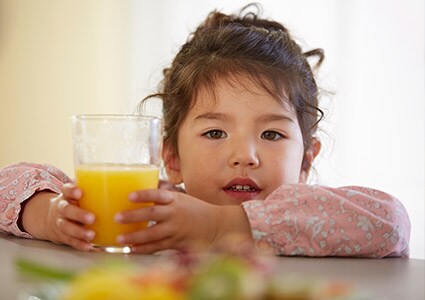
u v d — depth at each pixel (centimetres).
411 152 305
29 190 122
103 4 367
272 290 44
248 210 107
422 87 304
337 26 316
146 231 100
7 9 385
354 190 117
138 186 101
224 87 151
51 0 377
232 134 149
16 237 123
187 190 155
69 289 48
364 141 310
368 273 92
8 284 78
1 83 387
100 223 101
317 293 44
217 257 46
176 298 44
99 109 367
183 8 351
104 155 101
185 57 165
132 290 45
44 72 379
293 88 155
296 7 323
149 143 103
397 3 307
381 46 309
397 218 111
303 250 107
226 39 160
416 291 80
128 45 362
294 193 111
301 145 155
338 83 312
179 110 157
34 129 381
